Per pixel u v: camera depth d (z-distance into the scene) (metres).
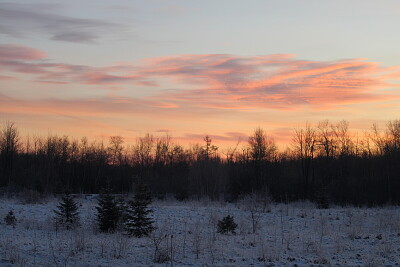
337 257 13.12
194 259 12.55
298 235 17.52
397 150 52.81
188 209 27.59
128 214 17.47
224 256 13.03
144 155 72.38
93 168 69.19
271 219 23.97
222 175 53.84
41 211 24.19
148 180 54.31
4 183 53.59
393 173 48.31
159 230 18.12
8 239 14.42
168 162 71.62
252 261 12.38
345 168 56.59
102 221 17.45
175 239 15.38
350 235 17.03
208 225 20.28
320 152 59.53
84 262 11.68
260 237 16.61
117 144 74.25
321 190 37.34
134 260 12.20
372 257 12.90
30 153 72.31
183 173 58.62
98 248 13.47
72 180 64.00
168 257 12.41
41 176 51.62
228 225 17.97
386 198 45.88
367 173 53.03
